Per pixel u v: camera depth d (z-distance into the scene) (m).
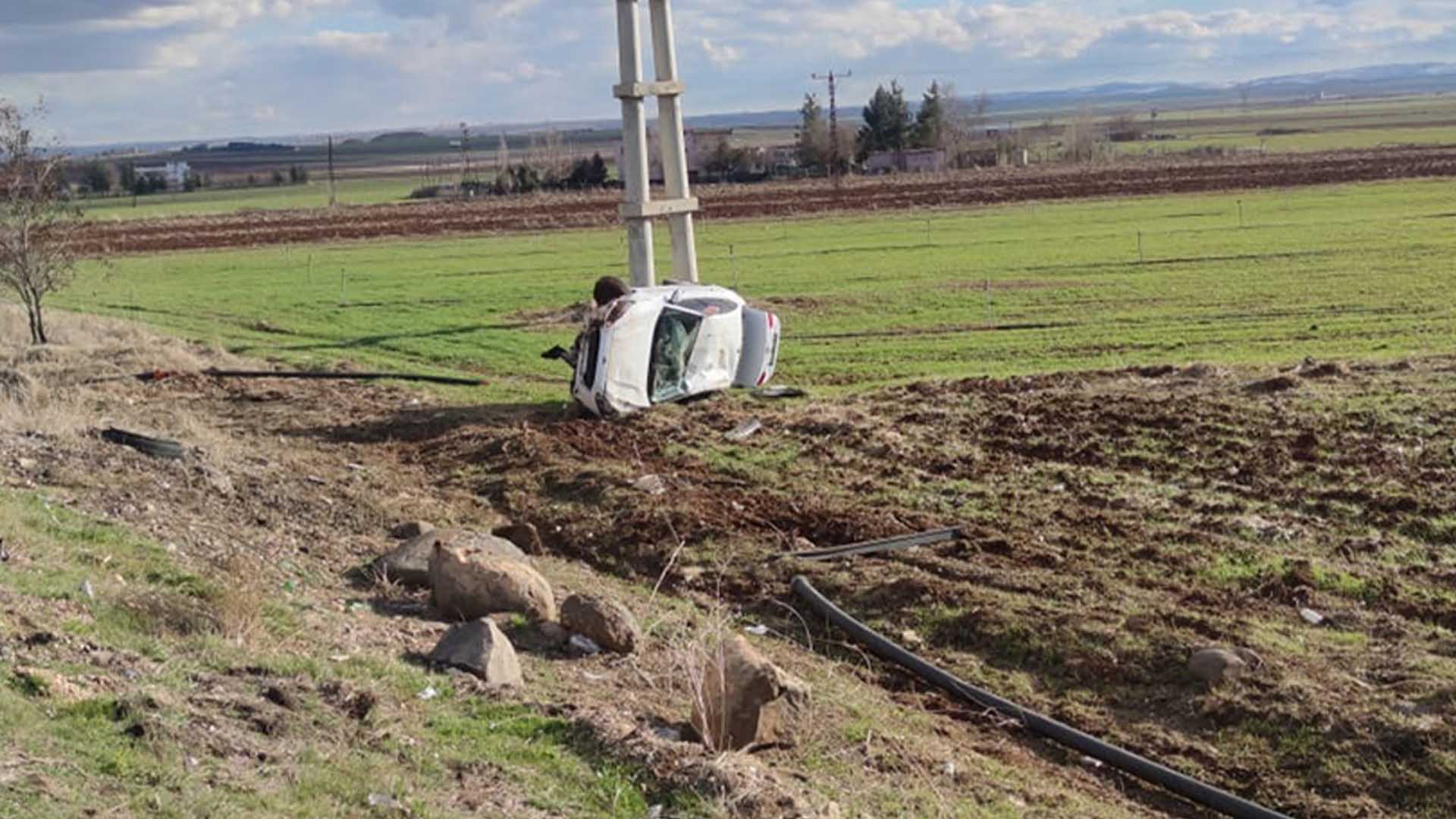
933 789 9.31
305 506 16.05
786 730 9.57
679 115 26.19
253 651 9.73
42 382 23.33
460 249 59.81
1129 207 64.31
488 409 22.67
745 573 14.51
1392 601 12.82
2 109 29.28
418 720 8.98
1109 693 11.56
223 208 121.81
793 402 22.03
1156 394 20.44
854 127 158.62
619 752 8.72
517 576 11.98
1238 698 10.98
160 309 40.44
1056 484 16.86
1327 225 50.78
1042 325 31.56
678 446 19.50
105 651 9.06
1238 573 13.68
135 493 14.95
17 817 6.39
